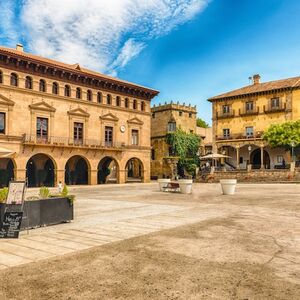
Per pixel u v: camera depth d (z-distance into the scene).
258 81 63.53
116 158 50.69
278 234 10.04
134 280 6.16
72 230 11.07
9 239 9.75
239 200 20.84
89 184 47.06
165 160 66.62
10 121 39.06
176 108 67.19
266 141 55.41
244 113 59.25
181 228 11.23
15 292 5.66
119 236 10.05
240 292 5.52
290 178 46.16
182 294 5.46
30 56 41.75
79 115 46.03
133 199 22.91
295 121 50.31
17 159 39.59
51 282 6.12
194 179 57.56
